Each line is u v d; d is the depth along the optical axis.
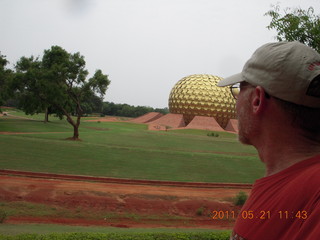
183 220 15.20
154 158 26.23
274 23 9.05
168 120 72.44
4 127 45.44
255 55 1.64
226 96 74.56
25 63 35.53
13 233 10.02
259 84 1.55
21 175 18.16
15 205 14.38
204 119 69.12
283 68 1.46
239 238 1.51
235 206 17.17
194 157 27.88
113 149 27.97
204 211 16.33
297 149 1.51
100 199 16.02
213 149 37.84
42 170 19.53
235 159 28.45
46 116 59.62
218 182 21.16
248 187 20.83
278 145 1.54
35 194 15.62
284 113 1.51
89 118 89.44
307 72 1.41
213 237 8.86
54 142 28.39
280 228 1.31
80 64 34.94
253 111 1.63
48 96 34.59
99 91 36.44
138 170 22.36
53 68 33.16
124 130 55.12
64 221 13.60
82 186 17.45
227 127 73.69
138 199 16.61
